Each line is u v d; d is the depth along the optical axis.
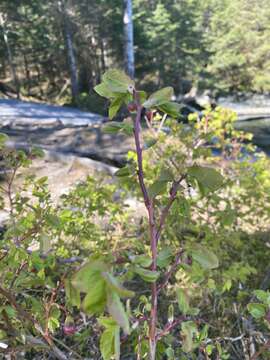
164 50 23.44
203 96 24.38
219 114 3.10
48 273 1.72
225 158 3.39
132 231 2.60
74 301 0.57
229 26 25.98
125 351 1.61
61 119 9.05
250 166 2.80
